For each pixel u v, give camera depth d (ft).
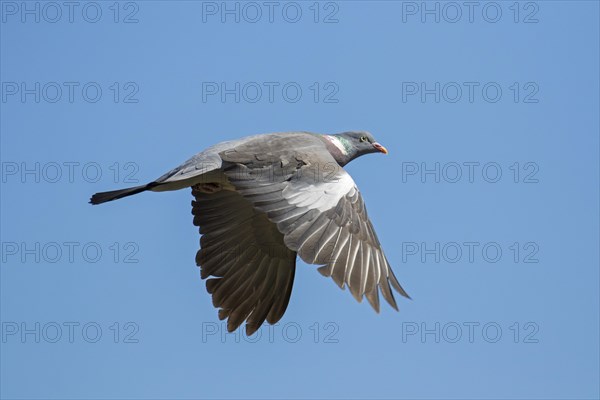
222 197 51.08
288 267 49.85
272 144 47.80
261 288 49.96
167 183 47.67
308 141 48.62
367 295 41.37
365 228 43.34
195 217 51.21
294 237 42.55
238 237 50.57
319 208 43.52
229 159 46.91
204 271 50.57
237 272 50.29
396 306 41.37
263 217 50.29
